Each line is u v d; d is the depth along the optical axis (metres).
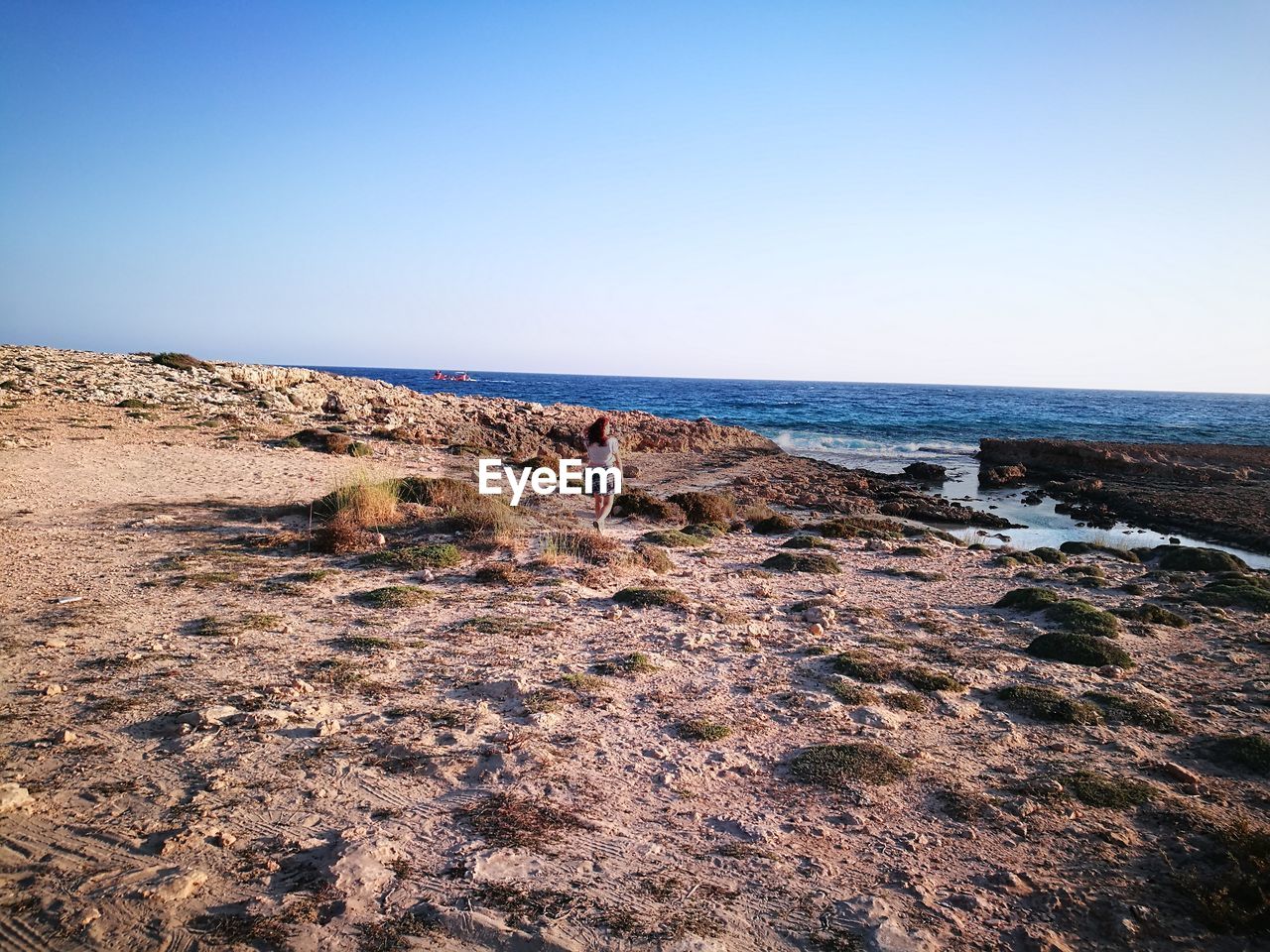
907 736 6.11
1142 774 5.56
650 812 4.77
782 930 3.69
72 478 16.80
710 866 4.22
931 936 3.64
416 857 4.16
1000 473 33.72
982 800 5.03
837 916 3.80
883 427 62.34
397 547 11.77
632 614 9.24
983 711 6.71
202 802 4.59
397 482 15.71
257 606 8.74
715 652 7.96
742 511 20.77
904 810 4.93
